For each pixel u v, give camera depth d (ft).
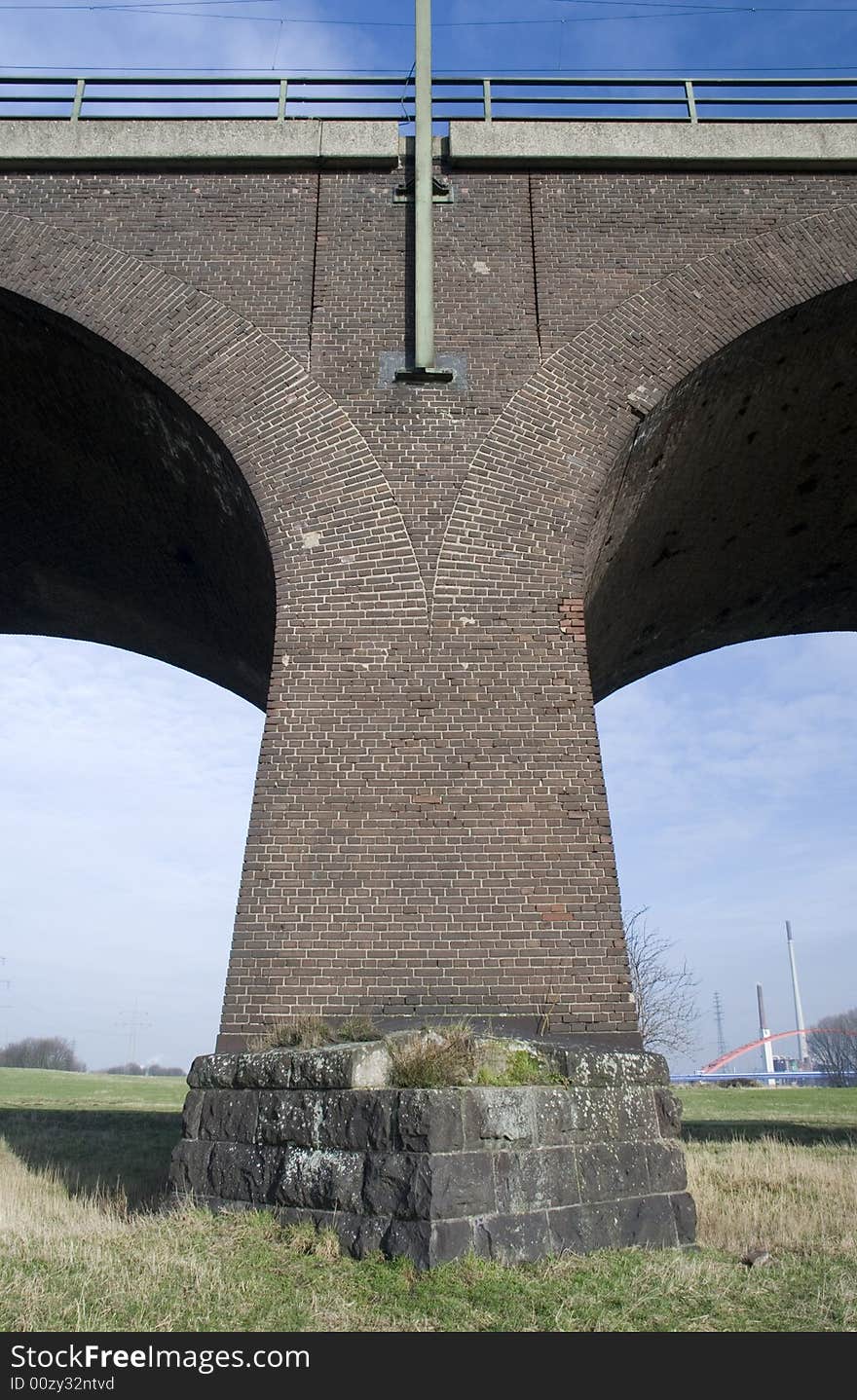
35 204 35.99
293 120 37.01
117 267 35.06
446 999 26.08
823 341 37.11
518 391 33.63
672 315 34.94
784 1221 25.85
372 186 36.78
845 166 36.99
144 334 34.12
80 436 40.88
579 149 36.81
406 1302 16.33
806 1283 18.89
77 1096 93.09
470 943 26.68
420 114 36.35
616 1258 19.48
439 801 28.32
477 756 28.91
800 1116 73.56
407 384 33.58
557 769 28.86
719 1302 17.30
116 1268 18.04
